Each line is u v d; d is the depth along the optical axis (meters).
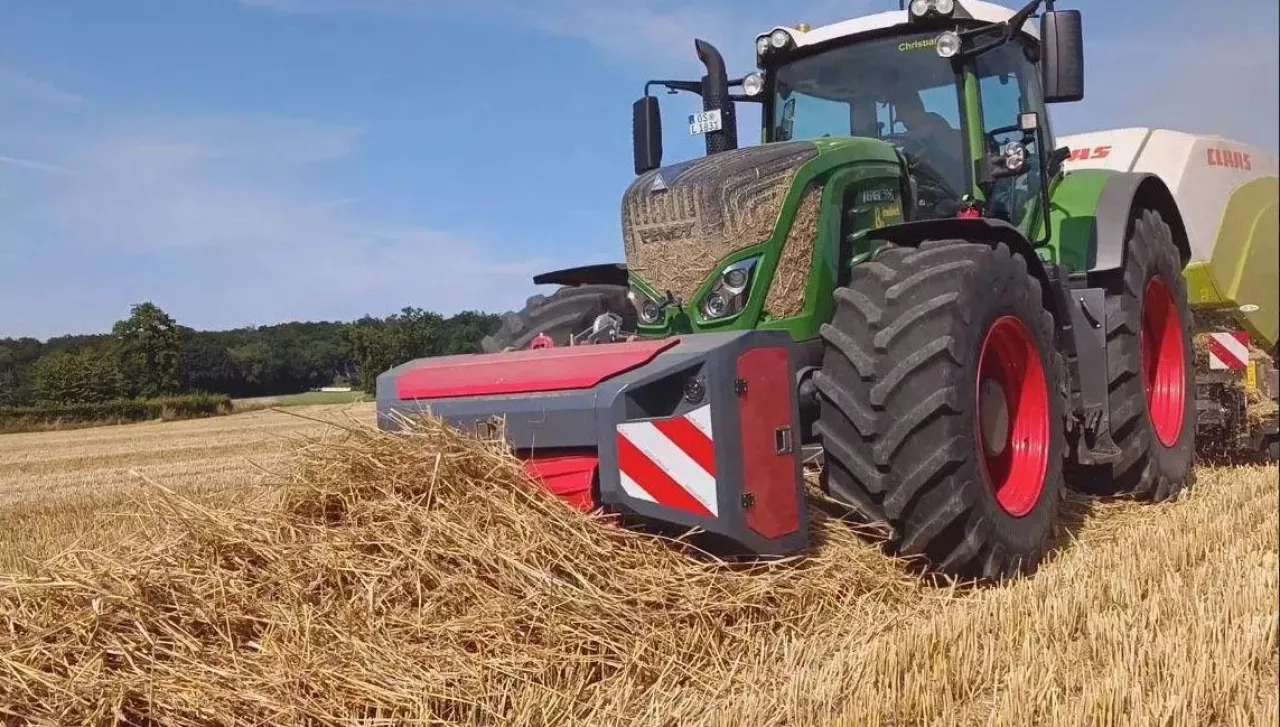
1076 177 6.04
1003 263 4.35
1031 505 4.47
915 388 3.95
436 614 3.13
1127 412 5.51
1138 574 4.15
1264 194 7.38
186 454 17.95
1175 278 6.14
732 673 3.22
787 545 3.82
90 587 2.93
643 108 5.42
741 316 4.36
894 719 2.93
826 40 5.48
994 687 3.09
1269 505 5.53
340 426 3.75
